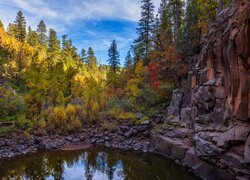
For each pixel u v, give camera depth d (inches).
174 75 911.7
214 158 466.6
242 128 421.4
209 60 606.2
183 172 538.0
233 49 441.1
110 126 942.4
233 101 455.8
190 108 695.1
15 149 757.3
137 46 1434.5
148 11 1392.7
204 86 600.1
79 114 1045.2
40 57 2065.7
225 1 839.1
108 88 1572.3
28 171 574.2
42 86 1093.8
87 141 898.7
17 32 2564.0
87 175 546.9
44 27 2967.5
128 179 511.5
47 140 868.0
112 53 1925.4
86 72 2790.4
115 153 745.6
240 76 432.5
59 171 575.5
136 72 1259.8
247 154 378.9
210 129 536.4
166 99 987.3
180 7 1200.2
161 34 1073.5
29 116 1007.6
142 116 921.5
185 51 868.6
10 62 1734.7
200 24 850.8
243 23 407.5
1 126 874.8
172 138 690.8
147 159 667.4
